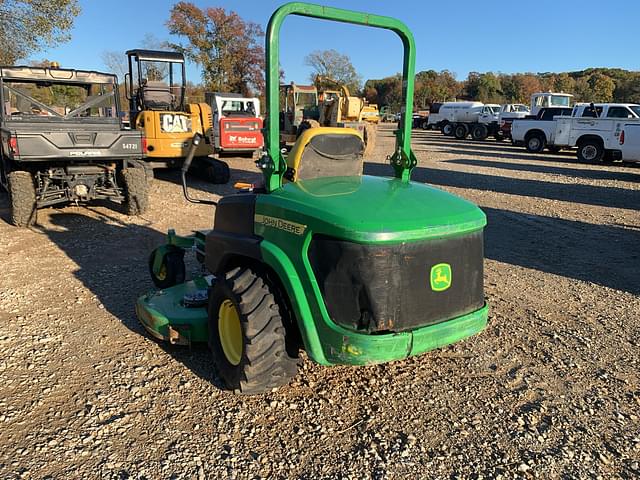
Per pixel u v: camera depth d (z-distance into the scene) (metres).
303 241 2.97
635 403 3.58
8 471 2.79
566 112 22.02
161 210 9.38
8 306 4.97
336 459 2.95
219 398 3.51
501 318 4.95
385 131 38.44
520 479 2.82
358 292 2.84
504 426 3.28
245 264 3.56
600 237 8.11
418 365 4.02
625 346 4.42
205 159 12.60
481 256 3.33
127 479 2.76
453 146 25.83
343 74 61.69
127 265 6.27
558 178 14.55
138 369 3.86
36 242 7.21
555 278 6.16
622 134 16.27
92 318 4.73
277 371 3.27
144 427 3.19
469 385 3.75
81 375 3.77
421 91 71.50
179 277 5.18
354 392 3.61
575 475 2.86
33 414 3.30
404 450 3.03
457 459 2.97
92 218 8.67
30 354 4.05
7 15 14.27
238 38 45.59
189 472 2.82
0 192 10.63
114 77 9.13
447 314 3.14
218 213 3.82
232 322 3.52
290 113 21.38
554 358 4.18
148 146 11.38
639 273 6.38
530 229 8.58
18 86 8.65
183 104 12.77
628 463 2.97
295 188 3.33
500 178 14.40
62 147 7.73
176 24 43.94
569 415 3.42
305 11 3.27
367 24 3.54
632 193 12.16
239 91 47.25
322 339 2.95
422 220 2.95
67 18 15.00
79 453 2.95
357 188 3.39
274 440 3.10
